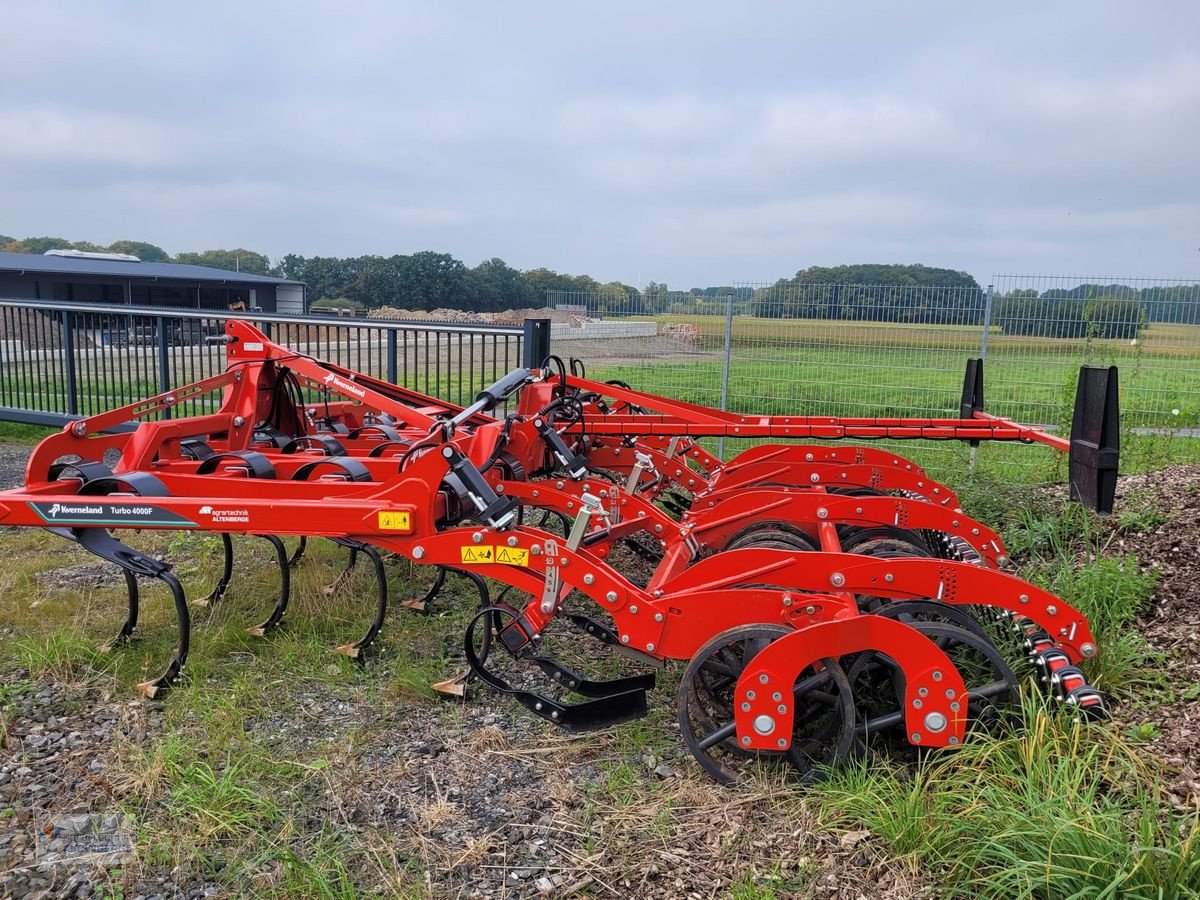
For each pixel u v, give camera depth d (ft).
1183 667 13.16
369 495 14.71
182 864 9.97
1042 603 11.71
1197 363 30.53
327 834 10.55
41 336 36.32
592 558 12.12
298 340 31.63
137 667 14.73
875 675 12.82
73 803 11.07
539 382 19.66
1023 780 10.10
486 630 14.61
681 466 20.36
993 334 32.63
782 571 12.00
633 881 9.69
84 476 15.52
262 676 14.64
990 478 24.86
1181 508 19.61
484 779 11.80
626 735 12.74
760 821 10.62
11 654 15.15
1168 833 9.11
